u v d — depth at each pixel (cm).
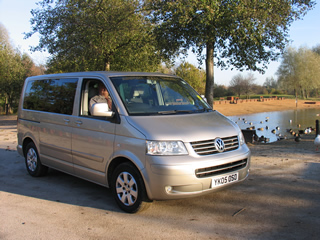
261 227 398
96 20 1709
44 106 618
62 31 1780
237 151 450
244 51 1122
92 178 503
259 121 2770
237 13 905
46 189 577
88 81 535
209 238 371
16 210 472
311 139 1234
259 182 591
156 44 1206
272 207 464
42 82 648
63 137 552
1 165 778
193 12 945
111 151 456
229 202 488
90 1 1634
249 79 6306
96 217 440
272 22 1032
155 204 483
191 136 416
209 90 1133
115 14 1706
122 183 449
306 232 381
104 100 503
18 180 640
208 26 972
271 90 8575
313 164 725
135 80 516
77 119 521
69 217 442
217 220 421
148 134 414
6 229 406
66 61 1864
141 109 469
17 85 3797
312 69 6656
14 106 4262
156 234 383
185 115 475
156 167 400
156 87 525
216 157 419
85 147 505
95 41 1744
